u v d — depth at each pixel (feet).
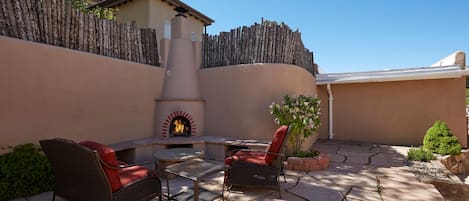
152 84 24.07
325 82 32.42
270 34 24.22
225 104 24.52
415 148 25.57
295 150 21.76
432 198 13.50
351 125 32.86
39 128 16.14
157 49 25.77
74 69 18.11
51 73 16.81
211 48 26.68
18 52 15.24
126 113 21.63
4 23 15.29
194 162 14.24
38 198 13.61
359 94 32.60
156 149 21.24
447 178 16.76
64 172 11.12
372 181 16.22
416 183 15.83
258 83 23.30
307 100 21.36
